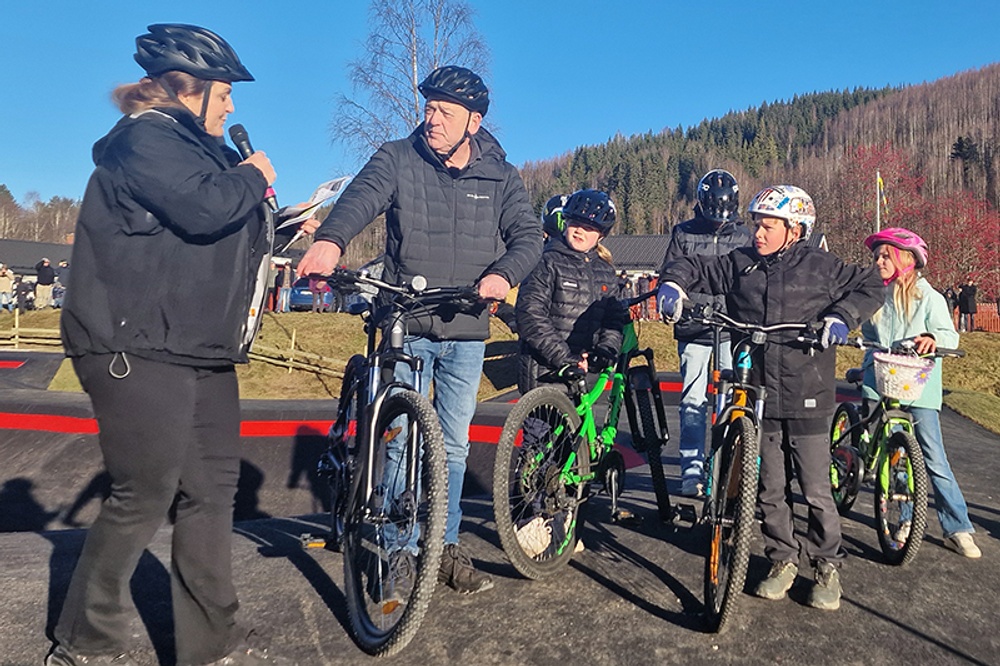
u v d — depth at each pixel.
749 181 130.38
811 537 3.57
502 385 17.69
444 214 3.54
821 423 3.59
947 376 17.80
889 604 3.51
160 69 2.47
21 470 7.66
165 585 3.36
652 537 4.34
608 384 4.10
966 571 3.98
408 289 3.13
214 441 2.58
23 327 24.44
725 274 3.84
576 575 3.69
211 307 2.44
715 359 3.72
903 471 4.07
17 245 60.78
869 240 4.54
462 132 3.47
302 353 19.30
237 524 4.57
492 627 3.09
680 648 2.99
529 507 3.78
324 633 2.98
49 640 2.75
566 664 2.83
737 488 3.26
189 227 2.33
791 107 179.00
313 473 7.75
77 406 8.59
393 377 3.32
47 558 3.59
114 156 2.32
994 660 3.00
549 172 157.62
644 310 23.27
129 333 2.32
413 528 3.00
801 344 3.57
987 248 57.38
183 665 2.57
